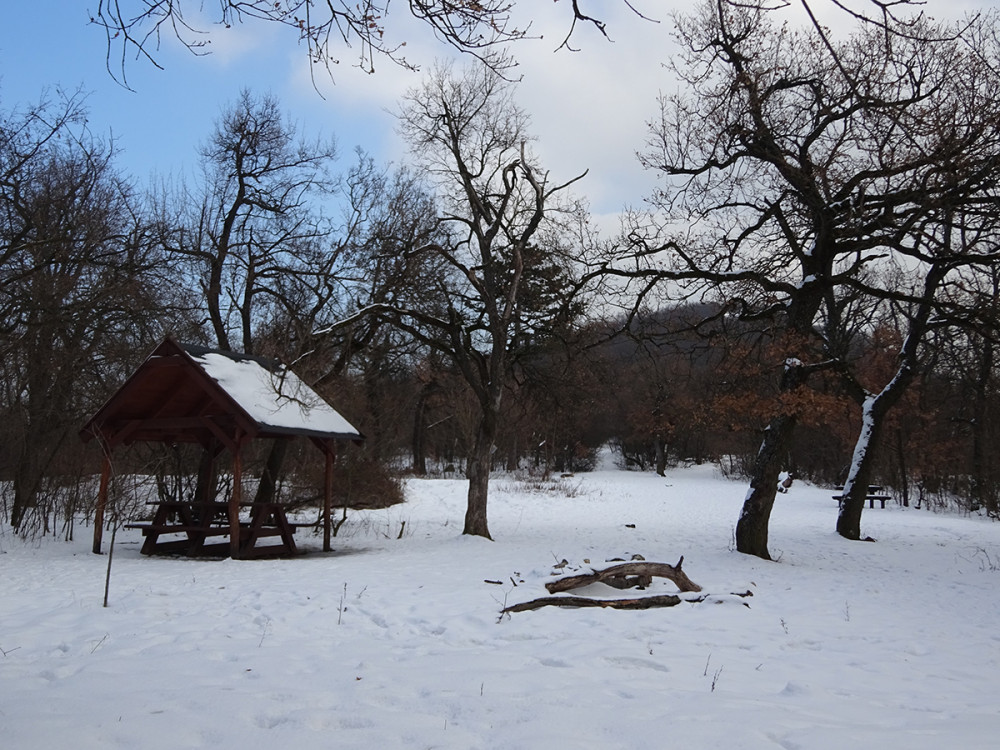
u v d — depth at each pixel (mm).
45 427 22453
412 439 56531
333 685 6438
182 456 25766
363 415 30750
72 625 9164
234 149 24797
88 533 21312
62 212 22922
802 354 18406
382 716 5520
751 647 8852
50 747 4668
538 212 21328
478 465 21172
